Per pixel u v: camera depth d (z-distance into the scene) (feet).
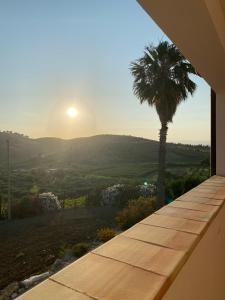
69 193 73.82
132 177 103.65
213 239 3.83
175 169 74.79
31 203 54.03
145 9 4.07
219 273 4.47
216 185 6.54
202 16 4.21
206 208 4.14
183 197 5.01
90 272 2.00
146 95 40.04
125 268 2.07
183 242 2.66
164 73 39.01
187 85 39.06
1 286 19.62
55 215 52.06
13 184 81.46
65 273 1.98
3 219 49.21
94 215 50.01
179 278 2.30
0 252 29.35
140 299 1.64
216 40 5.14
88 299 1.63
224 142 9.62
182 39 5.14
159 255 2.33
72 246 30.37
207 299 3.49
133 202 40.73
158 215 3.72
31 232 39.14
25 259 26.76
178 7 3.97
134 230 3.04
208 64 6.54
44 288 1.76
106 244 2.59
